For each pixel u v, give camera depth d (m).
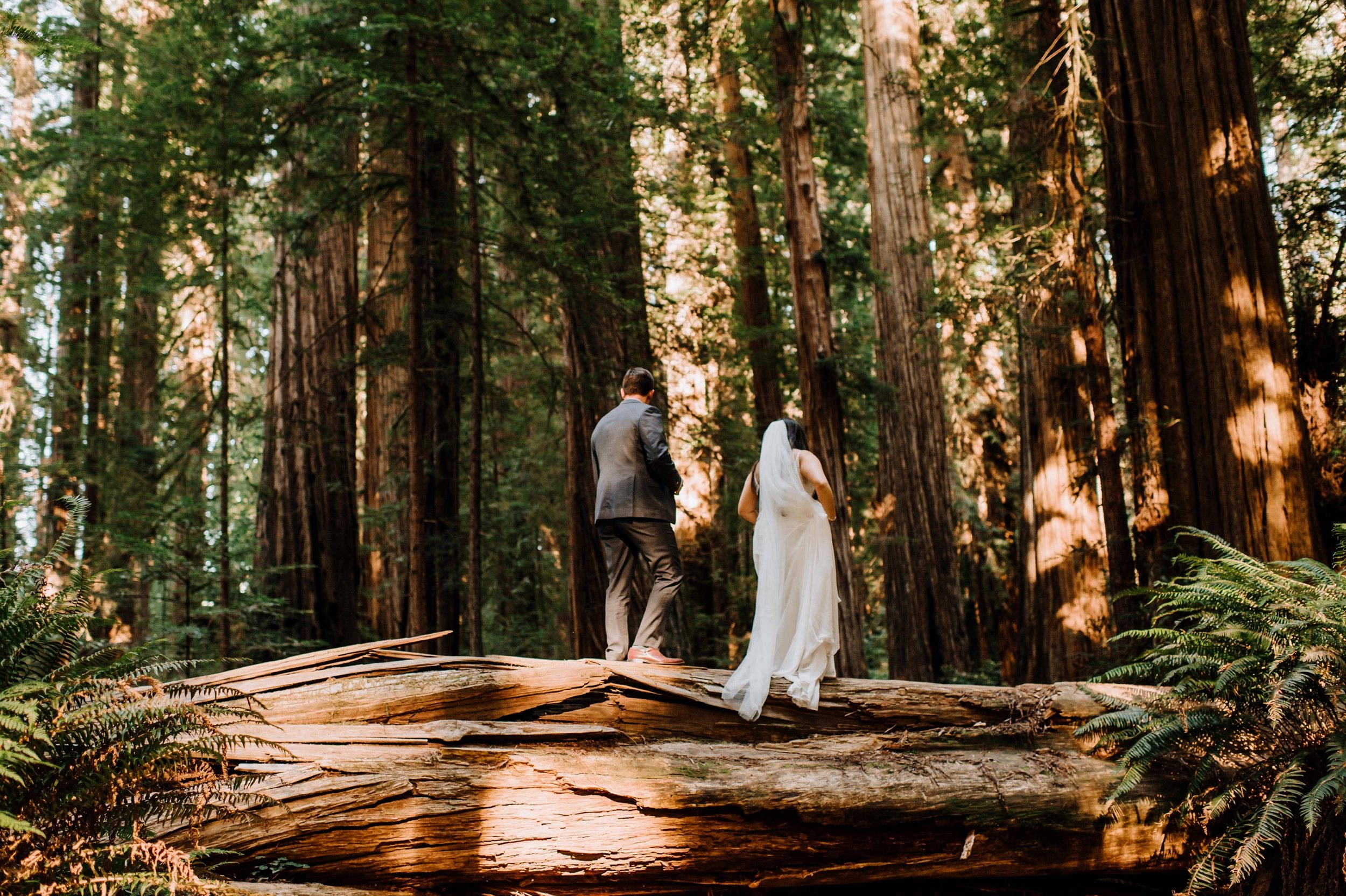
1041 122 11.14
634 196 12.66
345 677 5.20
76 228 13.70
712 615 17.53
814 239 13.15
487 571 18.44
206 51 10.47
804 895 5.31
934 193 16.28
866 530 20.08
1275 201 10.72
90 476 13.08
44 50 5.12
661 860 4.82
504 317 15.42
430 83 10.16
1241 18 9.35
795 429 6.25
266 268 17.17
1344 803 4.64
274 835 4.27
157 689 3.92
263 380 17.69
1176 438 8.93
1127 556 9.95
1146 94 9.61
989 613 21.02
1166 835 5.50
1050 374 13.92
